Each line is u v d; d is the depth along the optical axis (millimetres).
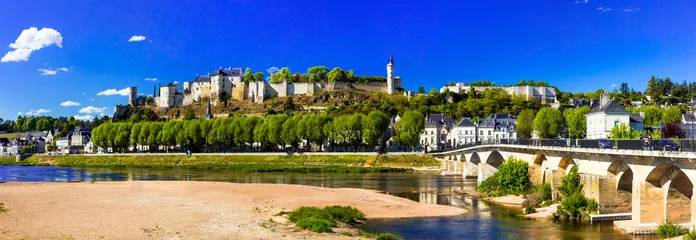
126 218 53844
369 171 135250
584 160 60062
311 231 48469
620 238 45875
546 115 155750
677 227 44781
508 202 70062
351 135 166375
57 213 56500
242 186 85812
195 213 57688
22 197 69500
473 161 114375
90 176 126250
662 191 47938
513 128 183250
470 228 52125
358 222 55312
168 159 180125
